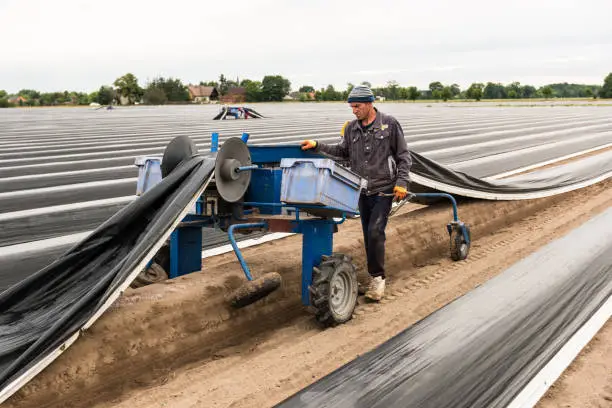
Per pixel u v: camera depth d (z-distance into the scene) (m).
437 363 4.31
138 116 48.28
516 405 3.76
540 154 18.39
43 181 12.84
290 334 5.01
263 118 41.62
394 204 10.08
